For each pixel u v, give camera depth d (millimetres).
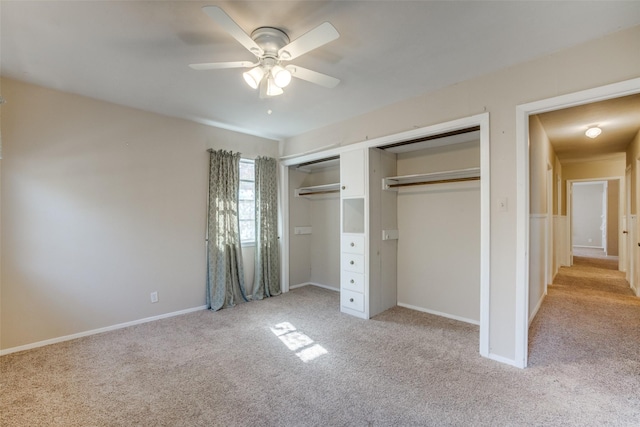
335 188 4699
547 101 2264
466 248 3430
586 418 1797
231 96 3062
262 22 1886
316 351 2693
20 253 2703
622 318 3479
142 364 2467
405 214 3963
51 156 2861
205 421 1796
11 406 1937
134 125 3377
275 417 1827
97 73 2562
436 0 1688
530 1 1700
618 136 4418
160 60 2357
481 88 2609
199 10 1765
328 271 5023
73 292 2971
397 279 4039
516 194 2400
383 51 2240
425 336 3006
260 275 4418
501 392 2057
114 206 3229
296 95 3045
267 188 4574
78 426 1760
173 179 3676
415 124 3088
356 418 1812
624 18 1852
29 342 2734
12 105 2670
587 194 10305
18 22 1861
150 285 3480
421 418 1804
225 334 3086
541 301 4066
